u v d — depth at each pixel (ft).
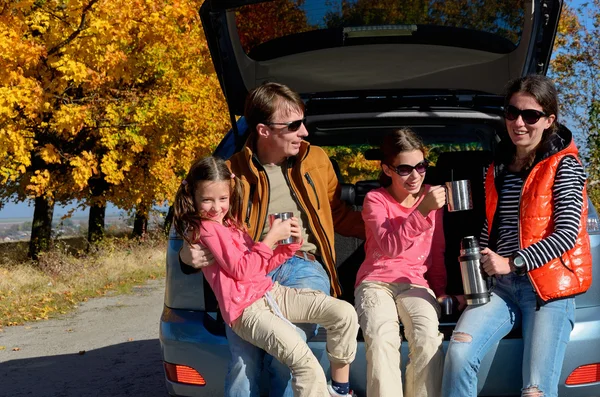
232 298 9.96
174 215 10.28
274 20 13.03
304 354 9.71
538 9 12.12
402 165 11.19
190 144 58.29
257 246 10.07
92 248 57.41
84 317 31.19
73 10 42.34
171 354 10.74
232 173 10.84
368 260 11.51
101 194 66.18
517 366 10.16
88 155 49.78
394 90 14.46
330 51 13.69
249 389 10.01
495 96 13.74
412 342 10.29
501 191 10.80
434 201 10.36
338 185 12.39
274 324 9.82
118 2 42.57
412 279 11.09
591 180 41.81
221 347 10.36
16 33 39.73
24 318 30.94
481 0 12.28
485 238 11.27
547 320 9.91
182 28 54.24
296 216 11.51
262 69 14.30
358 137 15.78
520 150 10.63
